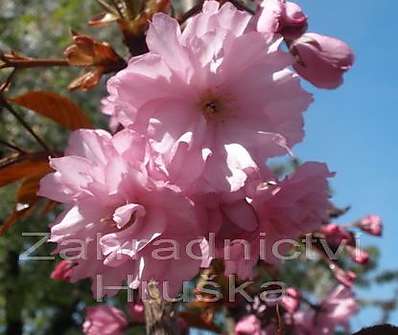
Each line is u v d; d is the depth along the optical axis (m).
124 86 0.14
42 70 0.82
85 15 0.93
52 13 0.97
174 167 0.14
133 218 0.14
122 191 0.14
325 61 0.17
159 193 0.14
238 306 0.24
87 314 0.29
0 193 0.72
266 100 0.15
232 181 0.14
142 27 0.17
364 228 0.32
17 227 0.77
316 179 0.16
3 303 0.89
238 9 0.16
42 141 0.18
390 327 0.17
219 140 0.14
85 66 0.18
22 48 0.93
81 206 0.14
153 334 0.17
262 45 0.14
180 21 0.17
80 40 0.17
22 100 0.19
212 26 0.14
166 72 0.14
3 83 0.18
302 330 0.31
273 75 0.15
